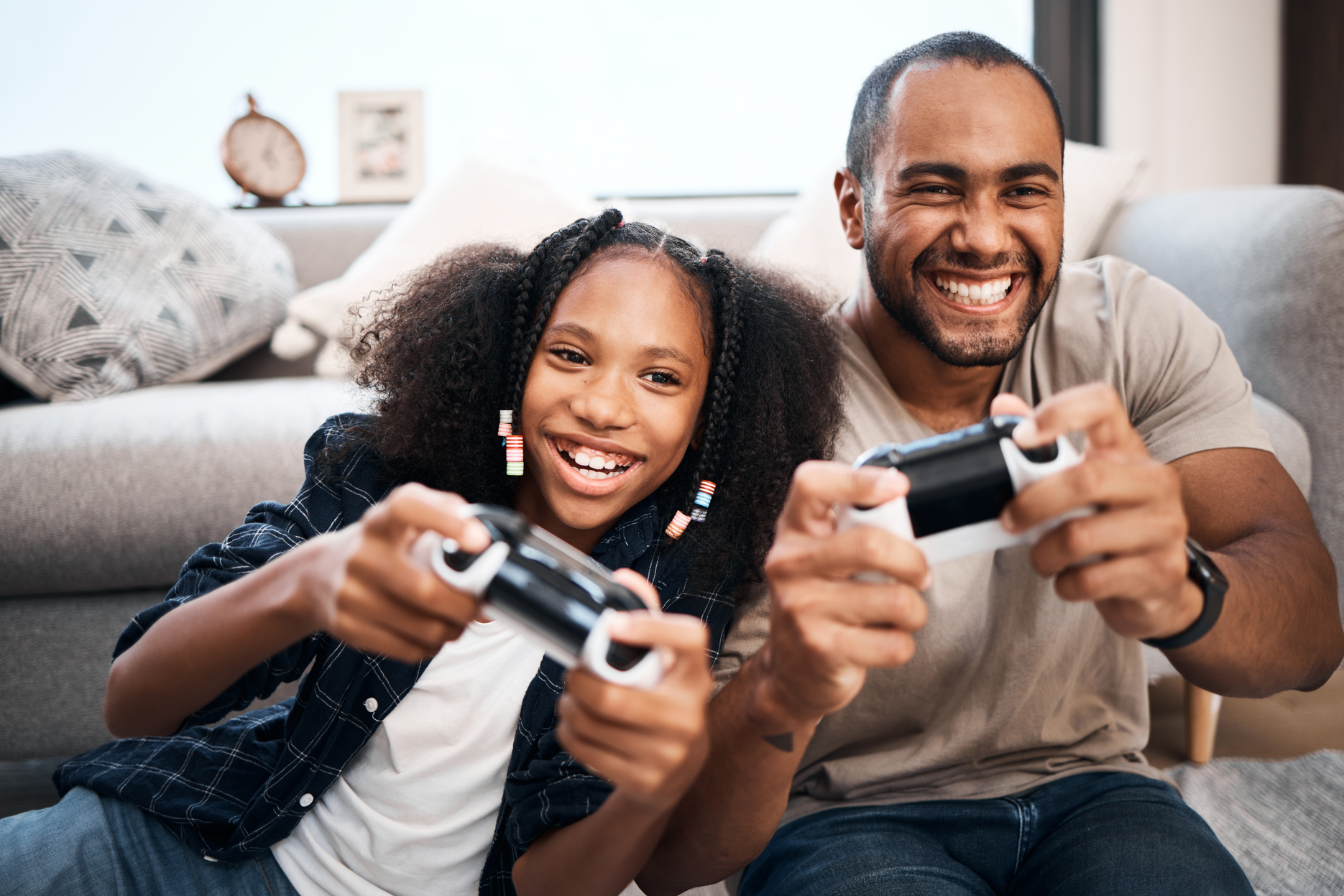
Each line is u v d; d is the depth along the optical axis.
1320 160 2.04
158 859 0.73
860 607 0.49
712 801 0.65
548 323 0.75
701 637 0.43
